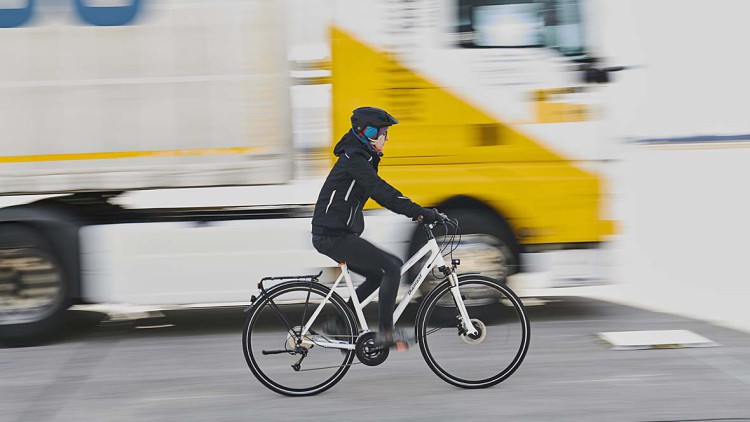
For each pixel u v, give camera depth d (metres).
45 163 16.69
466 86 17.22
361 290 13.66
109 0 16.52
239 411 13.02
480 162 17.34
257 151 16.89
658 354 15.48
